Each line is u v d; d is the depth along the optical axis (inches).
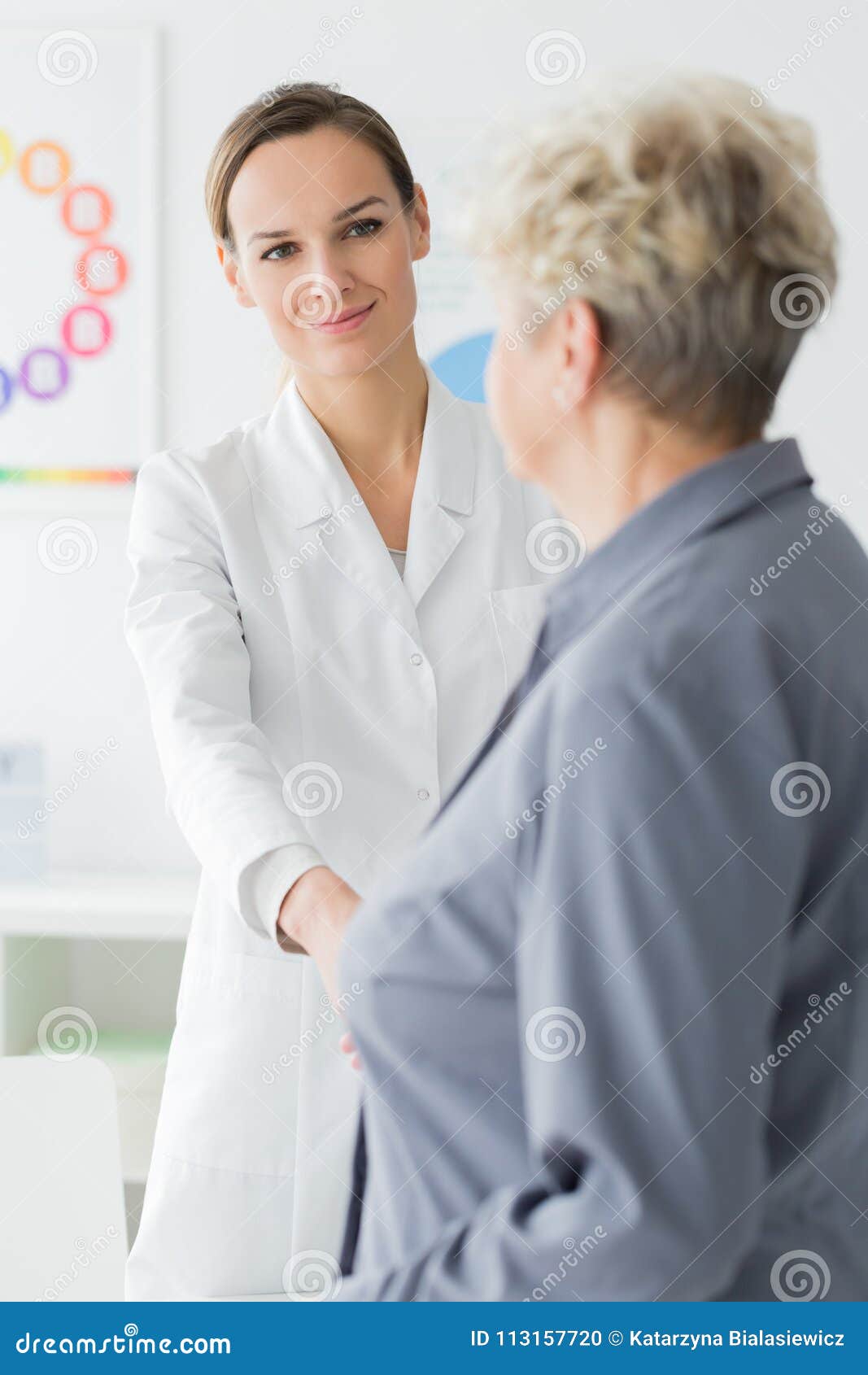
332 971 42.2
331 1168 53.8
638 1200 20.3
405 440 59.5
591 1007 21.1
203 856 46.9
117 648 99.2
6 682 99.6
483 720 57.6
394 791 56.5
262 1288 53.9
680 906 20.7
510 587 59.1
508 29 94.0
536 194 24.9
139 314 98.0
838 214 93.1
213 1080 54.3
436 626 58.2
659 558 24.1
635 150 24.3
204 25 96.1
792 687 22.6
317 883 43.5
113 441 98.5
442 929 23.7
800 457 25.9
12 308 98.2
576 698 21.8
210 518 57.1
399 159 55.8
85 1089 52.1
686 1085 20.4
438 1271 22.6
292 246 54.1
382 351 56.2
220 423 98.3
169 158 97.1
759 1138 21.1
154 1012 99.0
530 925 22.2
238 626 55.4
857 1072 24.0
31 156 97.3
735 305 24.3
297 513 57.7
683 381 24.6
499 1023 23.8
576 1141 21.0
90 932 88.3
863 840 24.0
